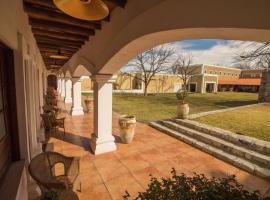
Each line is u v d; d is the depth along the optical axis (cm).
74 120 851
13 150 271
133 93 2672
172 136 659
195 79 3250
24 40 285
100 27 378
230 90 3597
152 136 655
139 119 967
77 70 757
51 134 640
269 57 813
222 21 157
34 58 478
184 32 201
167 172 411
